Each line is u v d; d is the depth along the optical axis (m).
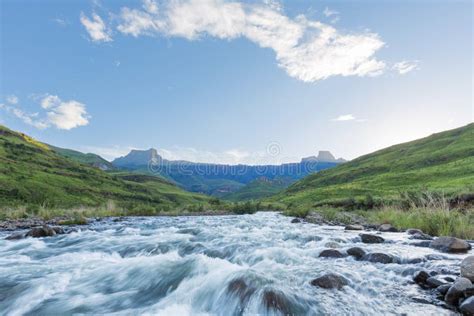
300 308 6.01
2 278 9.16
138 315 6.33
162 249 12.93
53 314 6.59
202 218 37.19
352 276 7.92
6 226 26.17
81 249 13.74
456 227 14.86
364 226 21.66
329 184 136.00
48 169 140.50
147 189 181.75
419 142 161.00
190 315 6.28
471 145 111.12
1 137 175.38
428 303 6.09
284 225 23.33
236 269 8.67
